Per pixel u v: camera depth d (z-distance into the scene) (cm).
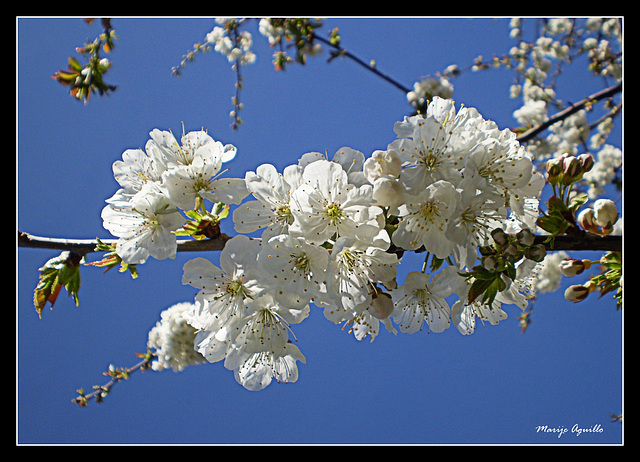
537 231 66
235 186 63
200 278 63
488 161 62
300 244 61
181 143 64
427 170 62
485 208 61
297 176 62
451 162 62
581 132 102
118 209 63
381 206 62
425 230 62
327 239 61
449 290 62
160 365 78
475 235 62
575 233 63
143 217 63
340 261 62
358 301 61
